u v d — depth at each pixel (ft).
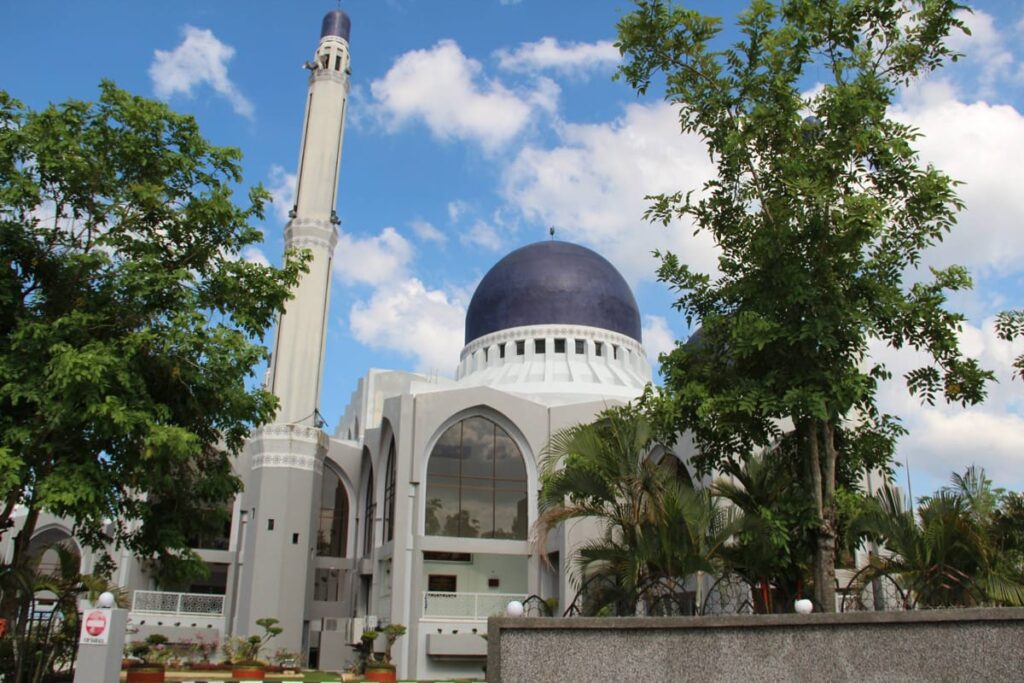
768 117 49.44
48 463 54.24
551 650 30.73
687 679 30.17
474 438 133.90
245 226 60.95
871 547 77.46
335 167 158.71
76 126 55.72
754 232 51.13
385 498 140.36
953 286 50.47
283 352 145.38
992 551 49.65
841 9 49.14
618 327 175.42
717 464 58.80
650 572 52.60
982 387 50.29
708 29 51.01
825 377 48.55
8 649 57.88
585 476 52.13
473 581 135.13
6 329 54.95
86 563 138.31
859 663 30.35
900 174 48.75
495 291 178.19
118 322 55.31
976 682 29.96
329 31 166.91
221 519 67.00
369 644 117.29
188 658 119.44
